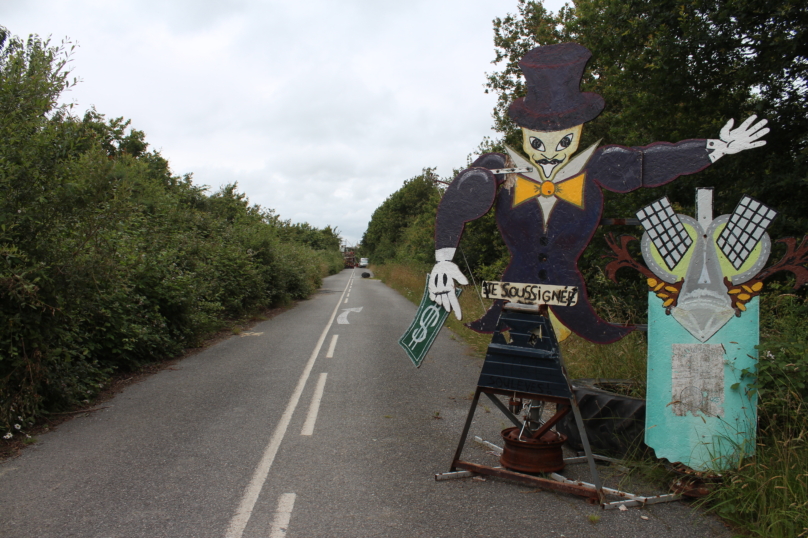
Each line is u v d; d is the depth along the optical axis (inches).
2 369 203.3
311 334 494.0
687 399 153.2
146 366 336.8
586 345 292.7
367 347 419.2
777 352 156.1
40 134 211.0
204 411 237.5
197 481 161.0
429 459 182.9
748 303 151.9
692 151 159.5
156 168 830.5
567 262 170.4
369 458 183.0
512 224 176.7
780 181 307.6
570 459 178.1
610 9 374.9
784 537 118.7
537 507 146.1
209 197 845.2
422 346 183.6
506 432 175.3
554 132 173.5
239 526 133.3
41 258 211.6
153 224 468.1
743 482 137.6
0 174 195.3
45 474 165.2
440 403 257.1
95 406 244.4
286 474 167.6
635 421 170.1
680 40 336.2
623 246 162.4
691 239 155.6
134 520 135.7
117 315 304.8
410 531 131.7
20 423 205.6
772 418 155.3
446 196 182.4
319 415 233.5
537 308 162.1
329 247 3115.2
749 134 155.0
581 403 184.2
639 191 357.1
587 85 476.1
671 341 155.5
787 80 324.5
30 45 221.1
